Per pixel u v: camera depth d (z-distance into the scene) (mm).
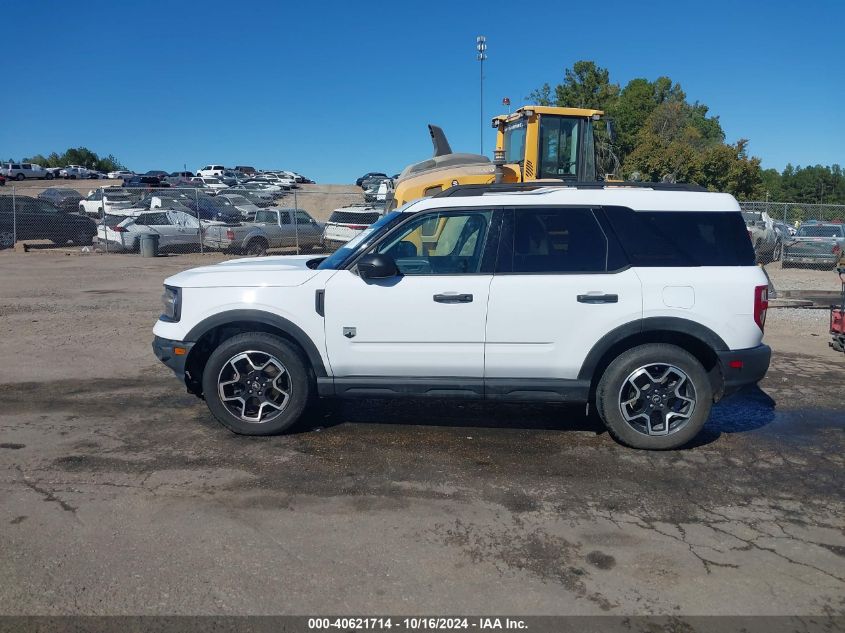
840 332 9281
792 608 3416
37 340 9266
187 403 6535
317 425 5961
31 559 3727
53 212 24484
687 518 4359
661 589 3561
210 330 5555
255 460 5160
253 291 5492
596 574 3697
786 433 5977
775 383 7648
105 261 20625
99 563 3703
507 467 5117
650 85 59625
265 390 5598
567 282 5320
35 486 4637
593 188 5617
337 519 4254
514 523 4246
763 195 45094
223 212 27953
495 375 5422
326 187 62031
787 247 20875
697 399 5359
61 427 5828
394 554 3857
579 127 11359
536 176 11227
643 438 5426
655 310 5289
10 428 5789
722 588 3580
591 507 4484
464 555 3863
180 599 3398
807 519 4371
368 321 5410
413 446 5504
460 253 5512
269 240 23359
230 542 3951
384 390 5508
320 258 6648
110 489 4613
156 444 5457
